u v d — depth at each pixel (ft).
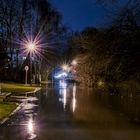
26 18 233.96
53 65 295.48
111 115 71.46
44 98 116.16
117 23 67.77
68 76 336.70
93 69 141.08
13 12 229.25
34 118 65.16
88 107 88.02
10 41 229.04
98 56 92.12
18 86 182.29
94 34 94.27
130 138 45.62
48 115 70.28
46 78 302.86
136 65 81.87
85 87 200.13
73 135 47.26
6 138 44.09
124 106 91.35
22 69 235.20
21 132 49.01
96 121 62.34
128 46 75.92
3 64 160.76
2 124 57.06
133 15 63.31
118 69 88.48
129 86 115.65
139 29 67.87
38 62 256.93
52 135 46.96
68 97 123.24
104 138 45.39
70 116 69.10
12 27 230.68
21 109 80.69
